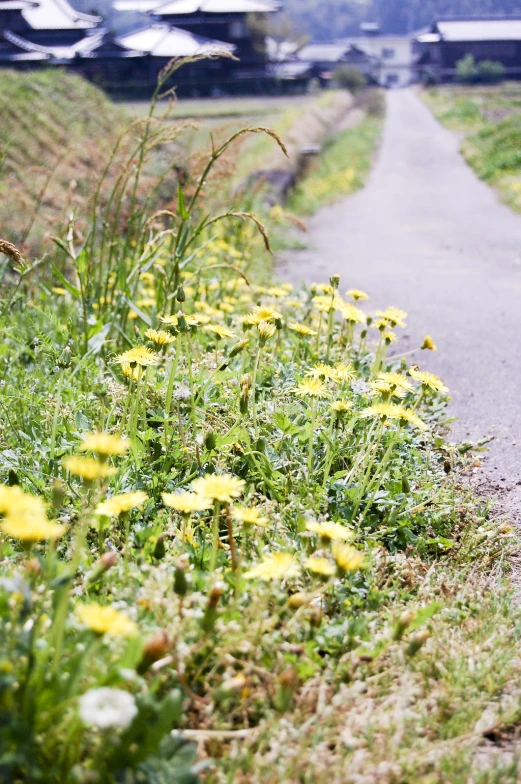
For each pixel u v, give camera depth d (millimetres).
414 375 3088
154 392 3389
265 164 18062
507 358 5793
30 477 2801
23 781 1460
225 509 2520
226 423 3295
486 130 30312
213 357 3773
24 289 5305
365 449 3166
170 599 2010
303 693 1908
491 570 2889
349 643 2119
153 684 1651
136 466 2908
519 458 4004
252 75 64938
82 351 4277
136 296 5180
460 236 12391
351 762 1728
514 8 180875
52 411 3365
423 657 2154
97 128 17547
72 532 2535
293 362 3939
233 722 1884
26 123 15508
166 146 7902
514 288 8430
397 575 2518
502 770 1815
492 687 2113
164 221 6316
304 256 10594
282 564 1907
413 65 100188
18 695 1528
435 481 3170
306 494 2873
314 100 52688
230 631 1895
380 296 8078
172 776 1528
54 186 7273
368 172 23797
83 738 1580
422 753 1812
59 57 60656
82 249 4680
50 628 1803
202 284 6148
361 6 189875
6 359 4242
